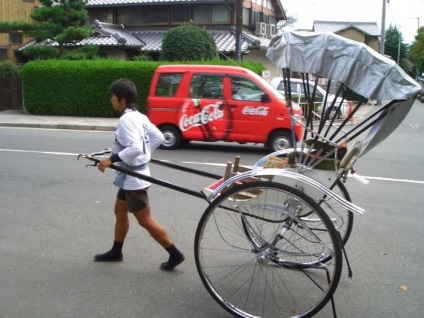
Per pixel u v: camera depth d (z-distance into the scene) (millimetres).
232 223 5469
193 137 10664
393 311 3572
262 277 4105
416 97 3234
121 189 4156
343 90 4129
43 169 8367
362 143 3592
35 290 3811
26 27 19781
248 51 24484
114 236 4668
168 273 4168
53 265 4309
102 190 6953
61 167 8547
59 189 6992
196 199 6531
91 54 20703
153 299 3695
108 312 3482
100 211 5934
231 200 3549
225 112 10375
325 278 4105
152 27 27453
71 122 15688
